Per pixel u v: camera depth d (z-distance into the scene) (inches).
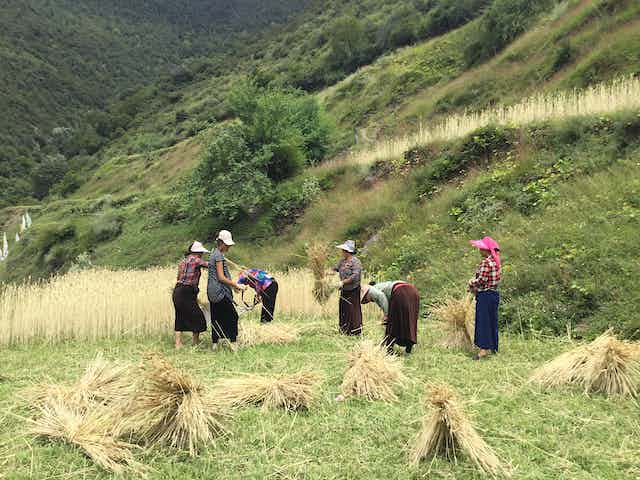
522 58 1063.6
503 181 543.2
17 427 197.3
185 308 318.3
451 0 1876.2
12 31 5866.1
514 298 361.7
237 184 928.3
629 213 378.9
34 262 1343.5
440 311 319.0
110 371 226.4
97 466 167.8
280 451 174.1
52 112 4877.0
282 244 811.4
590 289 324.8
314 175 906.1
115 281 447.2
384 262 553.3
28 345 352.2
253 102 1024.2
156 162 2241.6
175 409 183.5
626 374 219.3
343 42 2309.3
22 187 3393.2
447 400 170.2
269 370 261.3
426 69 1446.9
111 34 7224.4
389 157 795.4
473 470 160.2
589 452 170.6
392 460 168.7
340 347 301.4
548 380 232.5
